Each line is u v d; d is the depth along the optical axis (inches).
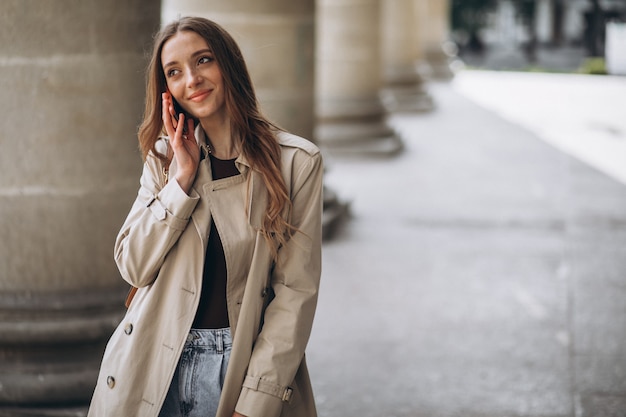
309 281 117.6
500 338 259.1
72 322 197.2
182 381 115.8
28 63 190.7
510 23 2113.7
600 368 237.0
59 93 193.0
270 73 362.9
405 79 801.6
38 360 198.7
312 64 377.4
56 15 190.5
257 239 114.9
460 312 282.8
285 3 360.2
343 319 274.8
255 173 116.3
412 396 217.2
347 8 560.4
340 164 544.1
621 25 1866.4
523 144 626.2
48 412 194.7
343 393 218.5
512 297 299.0
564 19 2044.8
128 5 198.2
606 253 356.8
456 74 1159.6
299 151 118.6
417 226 397.1
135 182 205.2
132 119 202.4
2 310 196.9
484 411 209.0
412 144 625.3
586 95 928.9
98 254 201.5
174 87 115.2
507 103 866.1
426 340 256.8
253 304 115.2
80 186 197.6
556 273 328.5
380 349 249.3
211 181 116.0
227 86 114.9
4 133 192.9
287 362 114.7
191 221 115.0
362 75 567.8
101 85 196.5
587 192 472.7
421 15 947.3
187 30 114.4
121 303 203.6
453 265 336.8
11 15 188.7
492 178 507.5
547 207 436.8
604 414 208.5
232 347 114.5
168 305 115.4
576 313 283.4
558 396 218.4
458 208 432.5
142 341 115.8
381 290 304.8
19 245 197.0
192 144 116.4
